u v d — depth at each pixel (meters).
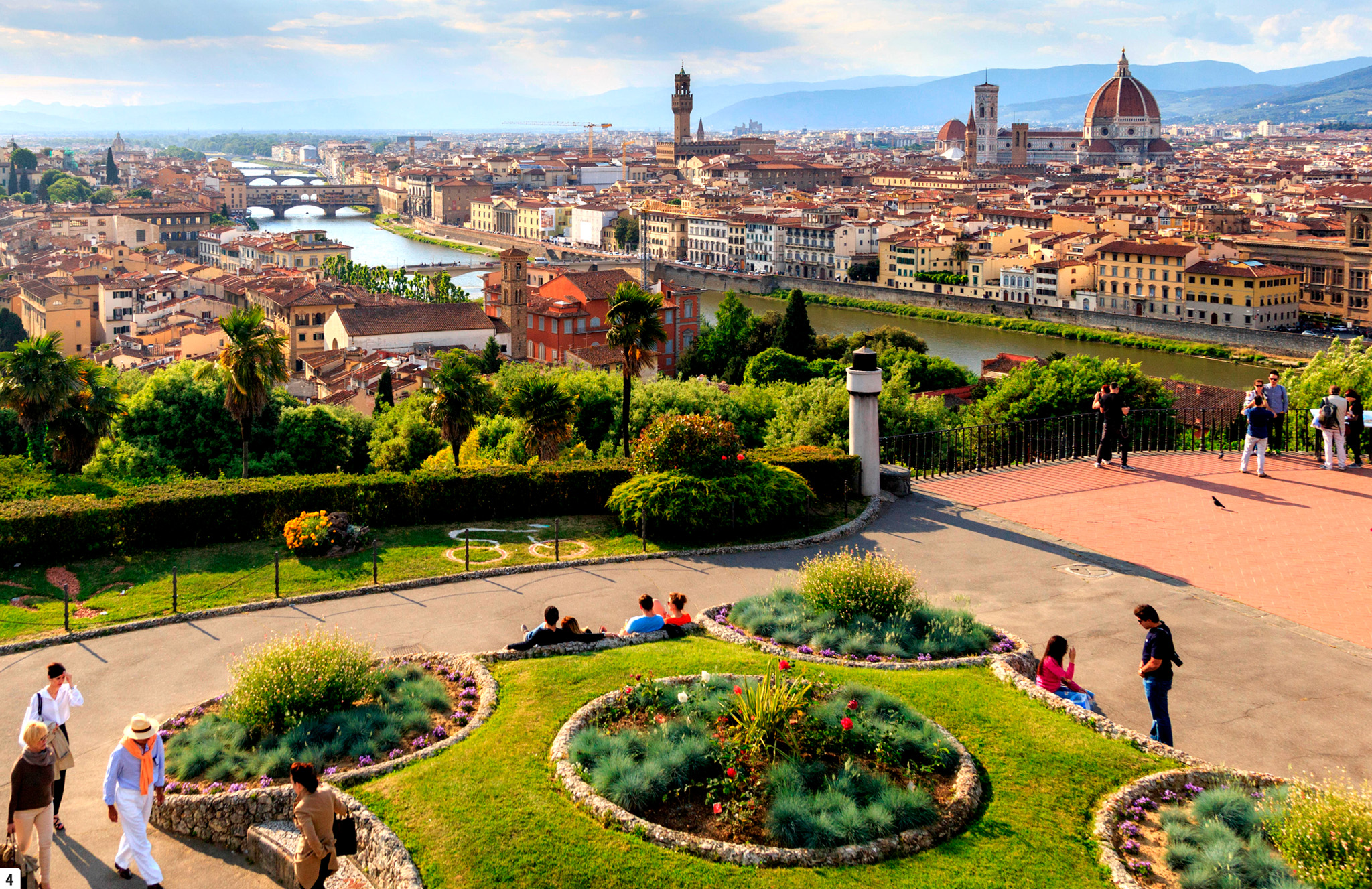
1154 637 24.67
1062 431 52.75
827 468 44.81
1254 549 37.19
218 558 38.75
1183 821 20.55
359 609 33.78
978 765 22.41
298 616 33.25
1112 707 26.61
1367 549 36.72
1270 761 24.00
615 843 19.55
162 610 33.81
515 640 30.94
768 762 21.97
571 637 29.17
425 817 20.53
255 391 67.50
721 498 39.69
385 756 23.41
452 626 32.09
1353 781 22.98
